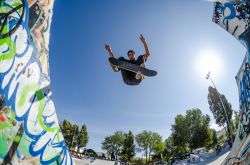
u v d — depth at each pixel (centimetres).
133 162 3328
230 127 2808
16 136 540
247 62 1041
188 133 3303
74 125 2556
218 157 2105
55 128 688
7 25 582
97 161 2017
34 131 598
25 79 609
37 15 706
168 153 3356
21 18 629
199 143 3206
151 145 3375
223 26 1172
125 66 894
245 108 990
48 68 736
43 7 745
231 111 2989
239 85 1089
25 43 632
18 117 559
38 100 643
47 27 768
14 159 520
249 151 802
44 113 656
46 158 607
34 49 670
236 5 1091
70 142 2491
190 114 3309
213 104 3083
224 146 2375
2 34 563
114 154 3088
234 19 1102
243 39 1061
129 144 3184
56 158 642
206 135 3155
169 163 2642
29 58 639
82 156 2339
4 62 551
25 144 558
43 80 690
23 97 589
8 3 600
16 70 583
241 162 833
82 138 2586
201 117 3259
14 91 563
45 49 737
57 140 677
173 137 3388
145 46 906
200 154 2259
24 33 634
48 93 700
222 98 3038
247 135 894
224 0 1136
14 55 585
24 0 647
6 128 521
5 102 531
